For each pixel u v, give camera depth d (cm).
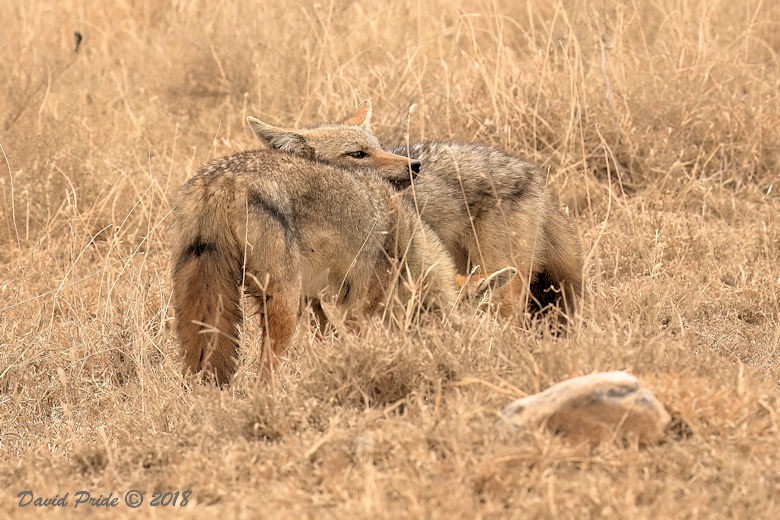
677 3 1903
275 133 1273
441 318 1009
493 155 1195
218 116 1864
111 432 912
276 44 1964
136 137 1689
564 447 707
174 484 749
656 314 998
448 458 711
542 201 1188
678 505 647
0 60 1997
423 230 1038
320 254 983
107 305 1158
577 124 1594
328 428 805
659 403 745
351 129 1250
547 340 901
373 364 862
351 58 1858
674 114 1617
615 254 1305
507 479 677
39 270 1339
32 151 1564
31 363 1096
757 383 834
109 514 701
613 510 639
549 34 1683
